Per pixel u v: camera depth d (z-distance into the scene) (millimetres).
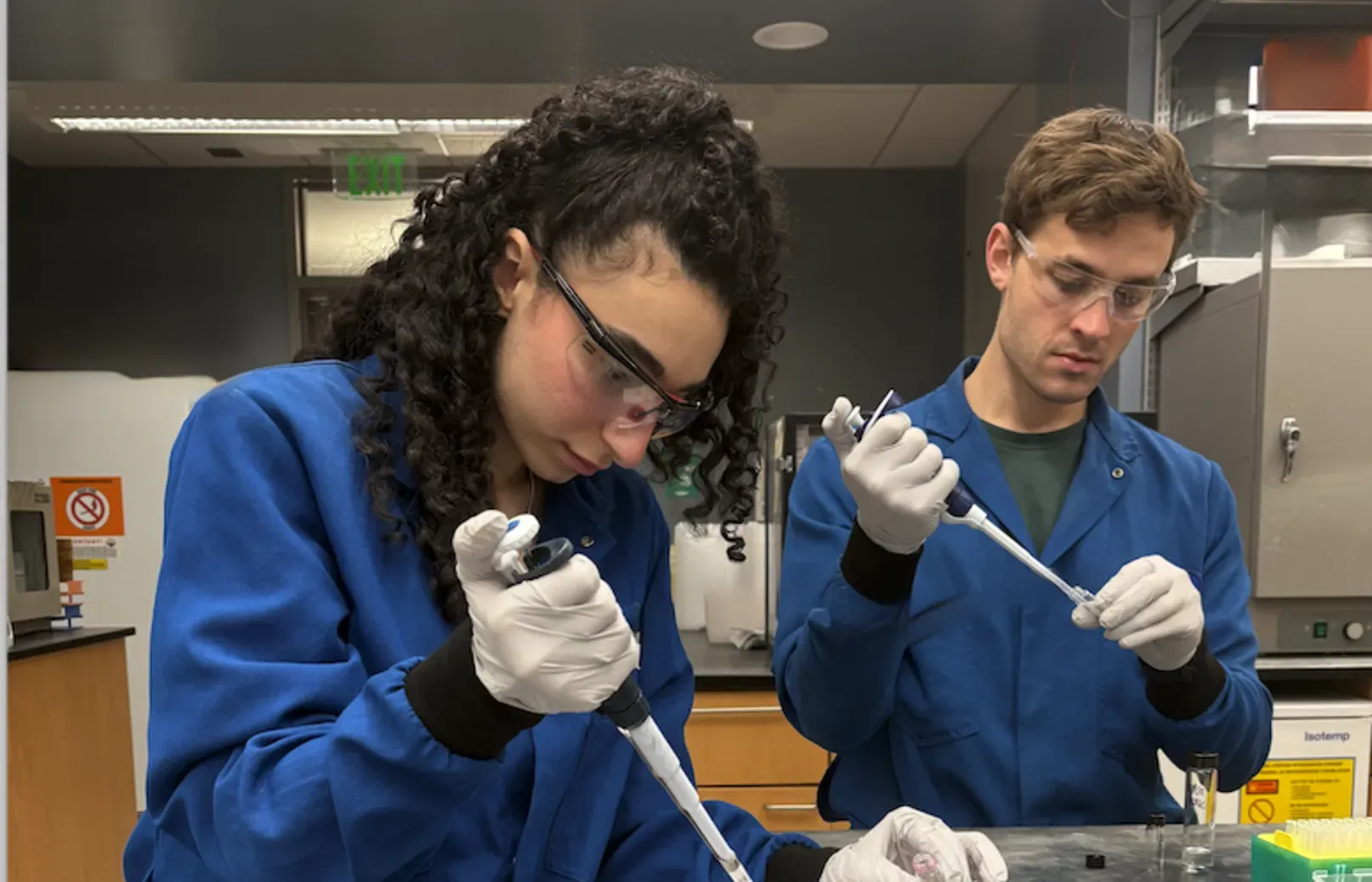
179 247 4930
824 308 4992
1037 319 1268
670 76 807
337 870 630
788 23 2678
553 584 620
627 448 779
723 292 755
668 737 979
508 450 892
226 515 711
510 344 786
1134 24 2471
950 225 4980
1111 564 1350
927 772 1324
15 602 2541
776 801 2611
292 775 621
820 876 909
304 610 695
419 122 3744
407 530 787
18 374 3781
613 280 729
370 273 903
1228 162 2455
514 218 778
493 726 619
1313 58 2406
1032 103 3668
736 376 904
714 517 1408
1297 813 2152
